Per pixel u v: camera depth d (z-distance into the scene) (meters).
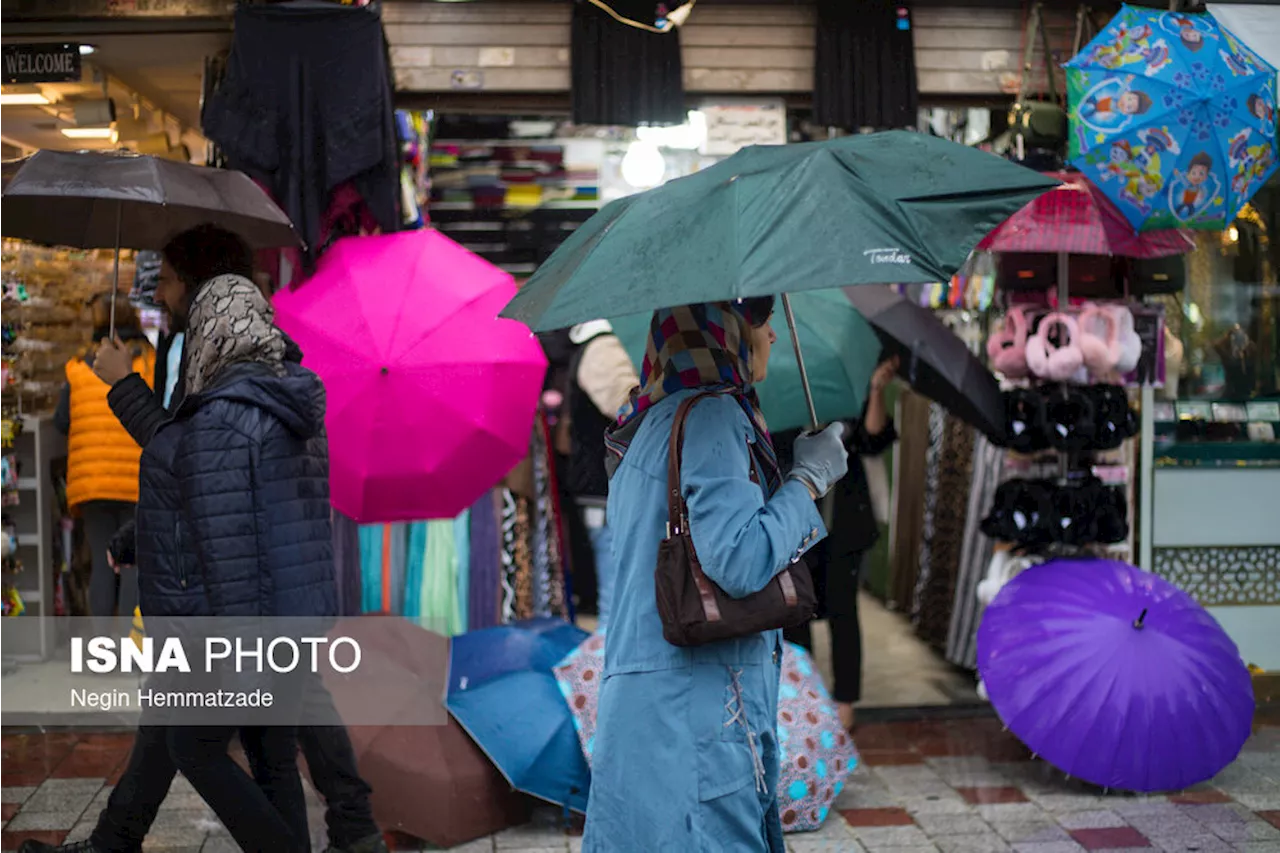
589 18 5.20
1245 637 5.78
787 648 4.45
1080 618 4.46
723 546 2.43
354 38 4.75
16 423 5.92
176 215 4.05
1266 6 5.19
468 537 5.19
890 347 5.11
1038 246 4.65
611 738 2.57
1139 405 5.63
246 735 3.40
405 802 3.96
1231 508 5.71
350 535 5.04
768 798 2.65
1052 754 4.32
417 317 4.04
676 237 2.31
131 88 5.96
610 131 5.87
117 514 5.77
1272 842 4.02
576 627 4.82
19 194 3.31
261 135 4.70
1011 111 5.41
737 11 5.36
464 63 5.26
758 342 2.78
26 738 5.00
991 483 5.85
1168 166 4.36
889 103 5.31
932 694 5.80
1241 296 5.79
